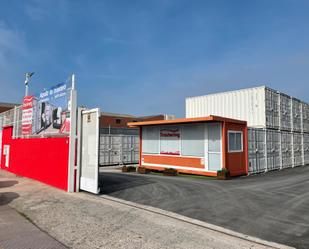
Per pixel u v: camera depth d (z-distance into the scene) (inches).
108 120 1736.0
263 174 573.0
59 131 392.5
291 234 195.5
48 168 417.7
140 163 674.2
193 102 762.2
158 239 186.5
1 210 277.6
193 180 470.0
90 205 284.5
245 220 229.5
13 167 574.9
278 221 226.2
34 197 327.3
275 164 653.9
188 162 566.6
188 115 771.4
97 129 341.1
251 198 313.7
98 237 192.2
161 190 367.2
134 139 937.5
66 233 202.1
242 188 380.5
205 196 325.7
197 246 173.5
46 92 438.3
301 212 253.4
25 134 523.2
